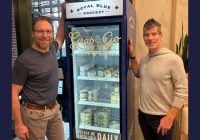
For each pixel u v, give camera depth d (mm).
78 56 2420
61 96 2885
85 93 2475
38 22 1926
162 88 1996
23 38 3230
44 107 2049
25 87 2002
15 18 3188
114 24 2088
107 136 2406
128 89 2275
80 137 2486
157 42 1992
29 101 2008
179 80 1921
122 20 2051
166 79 1978
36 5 3100
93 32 2410
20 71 1895
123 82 2148
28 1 3121
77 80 2439
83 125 2502
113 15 2068
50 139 2322
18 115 1913
